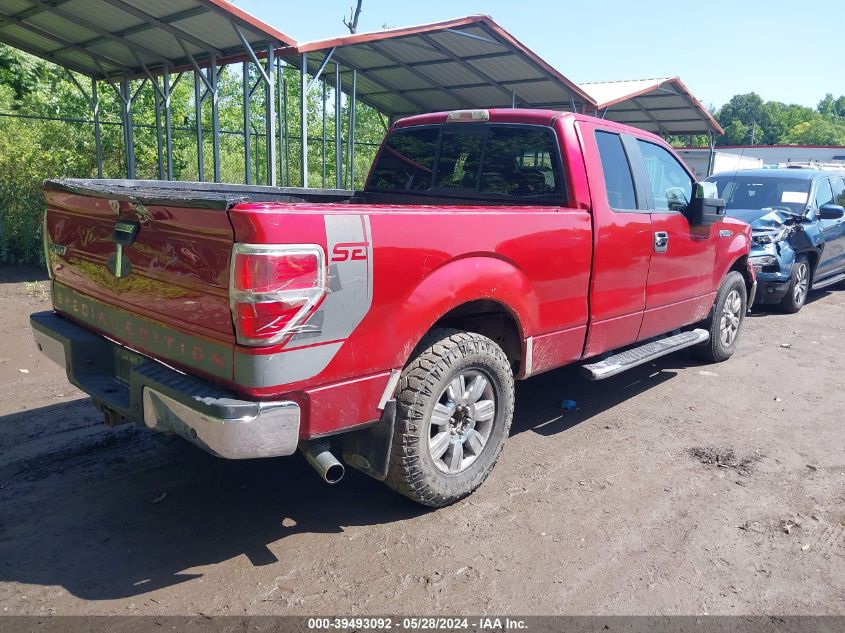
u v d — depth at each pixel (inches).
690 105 657.6
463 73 525.0
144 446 171.9
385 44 463.5
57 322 153.3
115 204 126.0
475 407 146.7
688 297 222.2
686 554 130.5
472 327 160.6
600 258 174.1
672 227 203.8
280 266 104.7
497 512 144.6
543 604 114.5
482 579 121.0
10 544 127.3
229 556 126.0
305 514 141.9
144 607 110.8
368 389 122.6
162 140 581.6
